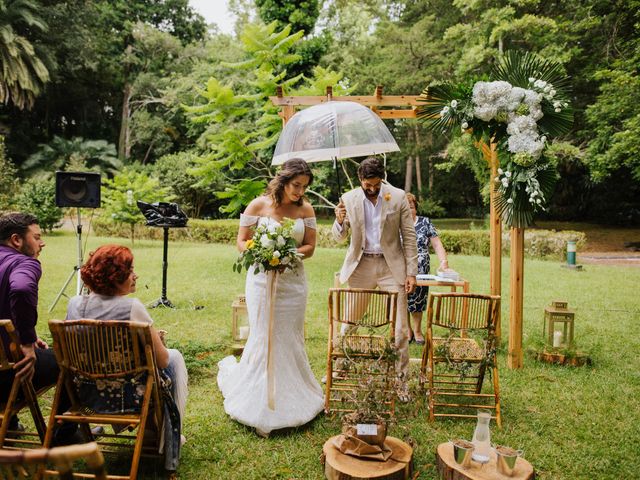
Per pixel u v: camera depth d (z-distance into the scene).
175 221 6.68
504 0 16.19
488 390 3.91
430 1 23.00
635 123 12.93
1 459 1.19
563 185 24.41
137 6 31.86
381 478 2.48
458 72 16.67
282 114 5.16
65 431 2.84
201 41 33.06
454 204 29.33
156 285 8.11
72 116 32.19
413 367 4.17
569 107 4.15
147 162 30.97
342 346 3.45
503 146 4.27
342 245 14.34
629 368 4.46
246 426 3.24
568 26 15.49
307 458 2.88
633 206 23.09
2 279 2.69
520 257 4.37
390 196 3.78
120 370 2.44
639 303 7.26
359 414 2.69
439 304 3.44
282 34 9.52
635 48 13.92
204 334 5.36
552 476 2.74
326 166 13.49
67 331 2.39
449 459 2.66
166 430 2.64
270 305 3.22
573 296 7.76
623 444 3.09
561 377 4.21
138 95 30.59
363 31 23.45
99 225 16.28
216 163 9.16
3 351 2.46
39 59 25.44
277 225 3.29
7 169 16.97
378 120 4.18
